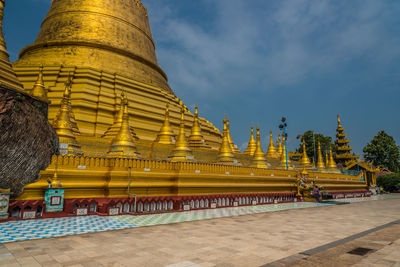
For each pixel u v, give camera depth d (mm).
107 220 14445
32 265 6844
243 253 8141
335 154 68562
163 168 20156
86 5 30906
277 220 15492
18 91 7844
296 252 8281
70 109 22391
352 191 45906
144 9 36719
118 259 7410
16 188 8617
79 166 17031
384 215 18469
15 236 10211
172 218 15680
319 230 12242
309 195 33219
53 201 15391
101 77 26906
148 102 28438
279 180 29719
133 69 30391
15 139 7859
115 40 30641
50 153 9562
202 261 7316
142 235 10688
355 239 10180
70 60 27594
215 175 22469
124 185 17875
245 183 25375
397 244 9328
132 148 19781
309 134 76938
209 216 16859
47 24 31562
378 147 70250
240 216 17156
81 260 7285
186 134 29656
